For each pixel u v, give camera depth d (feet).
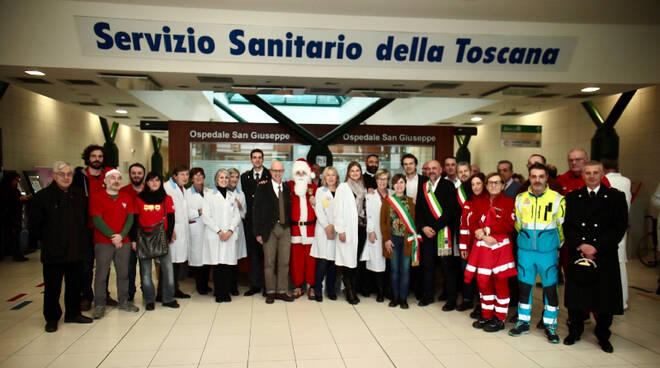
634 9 17.87
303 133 23.76
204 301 16.85
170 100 36.04
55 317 13.55
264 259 16.66
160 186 15.47
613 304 11.79
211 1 16.57
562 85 21.13
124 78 18.98
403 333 13.32
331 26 17.94
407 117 47.96
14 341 12.54
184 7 17.01
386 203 15.98
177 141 23.56
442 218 15.37
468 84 20.86
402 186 15.78
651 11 18.06
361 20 18.02
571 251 12.39
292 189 17.38
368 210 16.43
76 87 21.80
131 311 15.38
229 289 17.20
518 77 20.12
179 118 40.73
